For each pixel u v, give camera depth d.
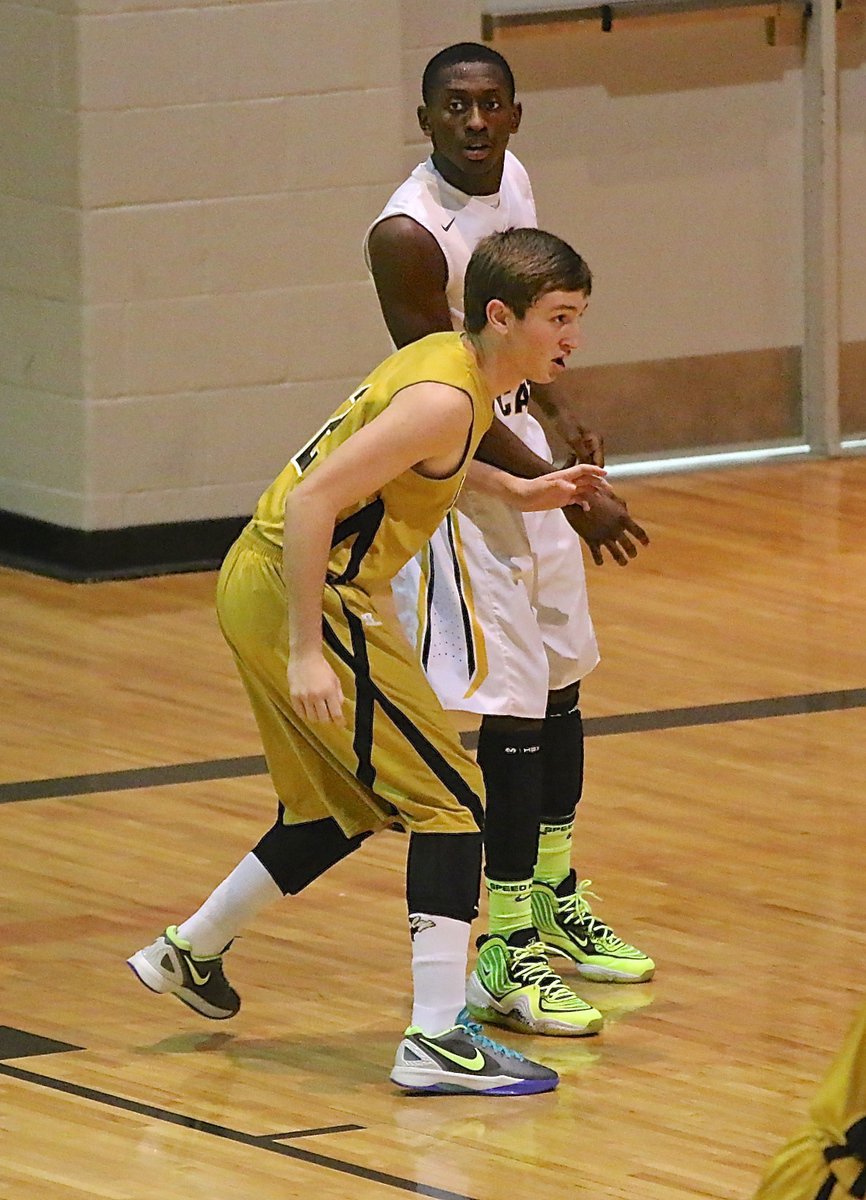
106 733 15.78
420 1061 10.02
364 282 20.81
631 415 23.70
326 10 20.23
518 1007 10.84
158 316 20.11
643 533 10.91
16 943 11.91
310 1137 9.55
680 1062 10.43
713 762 15.10
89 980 11.42
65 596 19.64
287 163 20.31
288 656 9.78
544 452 11.35
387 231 10.79
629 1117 9.79
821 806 14.23
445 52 11.02
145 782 14.70
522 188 11.23
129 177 19.80
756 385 24.27
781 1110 9.86
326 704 9.54
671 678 17.03
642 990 11.35
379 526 9.80
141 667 17.47
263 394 20.61
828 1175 6.21
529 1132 9.62
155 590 19.86
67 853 13.34
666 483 23.30
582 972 11.54
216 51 19.89
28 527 20.64
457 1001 10.14
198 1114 9.80
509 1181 9.11
